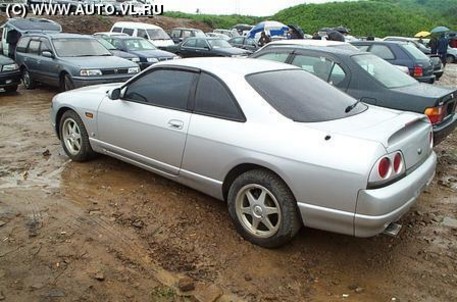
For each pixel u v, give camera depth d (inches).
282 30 1091.9
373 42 448.1
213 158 157.4
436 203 193.9
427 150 156.5
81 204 177.8
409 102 227.8
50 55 443.2
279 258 144.3
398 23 2226.9
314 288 130.3
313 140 135.9
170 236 155.2
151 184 199.5
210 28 1753.2
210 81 164.7
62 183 199.6
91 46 470.0
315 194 133.3
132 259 140.3
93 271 133.1
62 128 228.1
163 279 131.2
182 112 169.5
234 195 153.3
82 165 222.5
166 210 174.4
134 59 565.9
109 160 229.1
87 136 216.8
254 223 150.2
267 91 156.2
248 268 138.3
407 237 161.8
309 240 155.7
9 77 439.2
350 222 129.7
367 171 124.8
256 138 145.4
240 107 153.6
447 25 2474.2
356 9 2364.7
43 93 467.2
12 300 119.0
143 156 187.5
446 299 126.8
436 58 584.1
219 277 133.3
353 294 128.1
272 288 129.3
